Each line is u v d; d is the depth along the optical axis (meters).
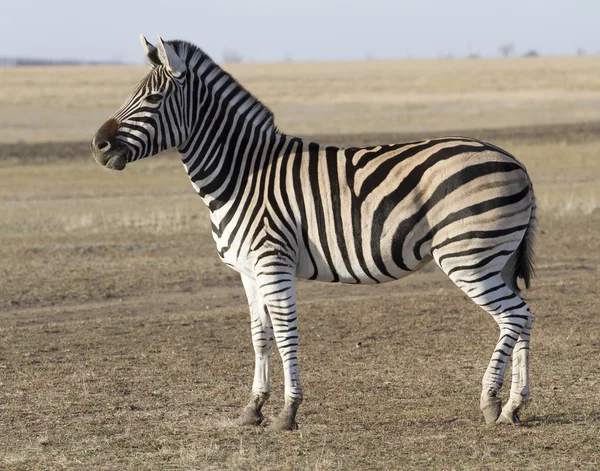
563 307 32.59
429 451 17.70
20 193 69.62
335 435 18.91
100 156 19.00
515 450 17.69
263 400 19.86
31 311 33.62
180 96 19.34
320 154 19.30
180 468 16.91
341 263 19.05
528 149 94.06
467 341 27.80
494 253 18.42
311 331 29.66
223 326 30.58
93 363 25.61
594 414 20.08
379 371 24.36
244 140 19.56
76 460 17.38
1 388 22.95
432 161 18.50
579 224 54.09
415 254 18.77
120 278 39.47
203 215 58.12
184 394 22.39
